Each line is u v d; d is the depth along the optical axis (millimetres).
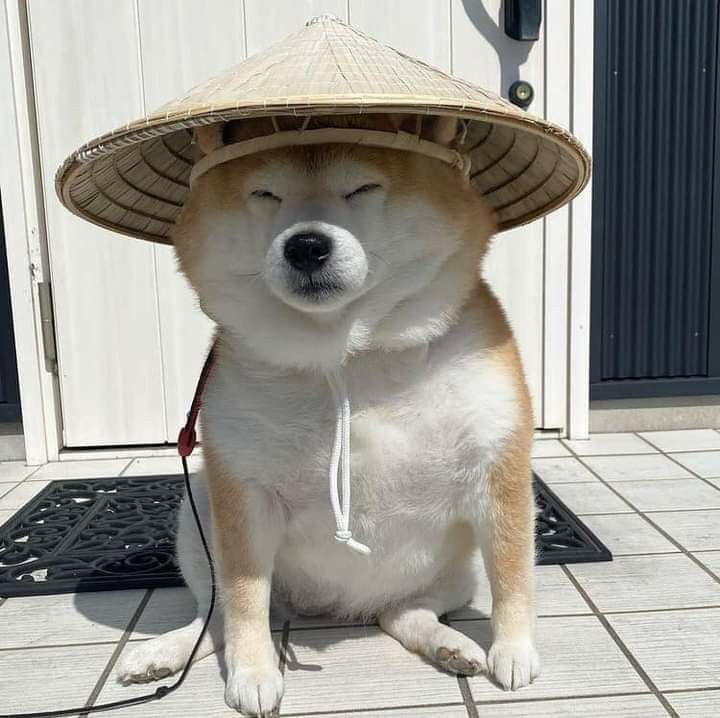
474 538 1755
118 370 3248
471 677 1628
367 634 1829
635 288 3416
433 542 1671
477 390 1527
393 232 1439
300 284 1357
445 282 1506
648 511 2551
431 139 1483
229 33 3049
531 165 1655
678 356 3471
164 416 3283
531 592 1638
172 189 1787
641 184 3350
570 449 3246
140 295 3201
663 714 1487
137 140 1295
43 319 3191
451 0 3070
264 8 3043
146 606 2029
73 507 2711
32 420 3205
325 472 1548
